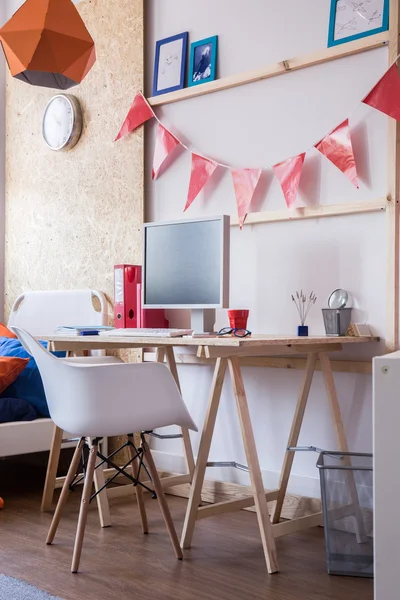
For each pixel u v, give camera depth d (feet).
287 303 9.25
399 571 4.57
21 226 13.26
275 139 9.39
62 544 7.73
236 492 9.58
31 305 12.17
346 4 8.71
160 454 10.64
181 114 10.49
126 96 11.21
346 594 6.44
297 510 8.95
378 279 8.41
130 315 10.42
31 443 9.97
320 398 8.93
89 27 11.81
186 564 7.18
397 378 4.63
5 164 13.71
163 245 9.10
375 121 8.44
